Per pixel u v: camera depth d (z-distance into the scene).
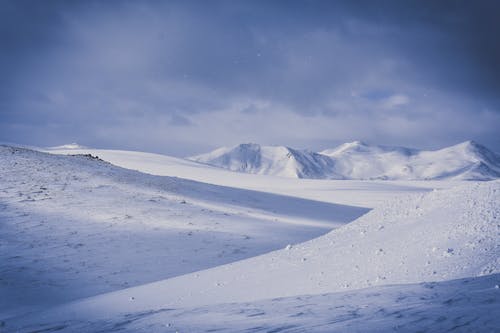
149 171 96.81
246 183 90.19
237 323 7.80
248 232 30.36
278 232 31.22
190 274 17.12
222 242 26.84
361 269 12.16
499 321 5.91
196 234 28.39
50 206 31.12
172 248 24.89
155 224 30.08
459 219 13.12
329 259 14.17
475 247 11.05
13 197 31.83
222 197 45.97
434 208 15.14
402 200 17.81
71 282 18.92
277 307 8.98
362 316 7.08
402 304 7.63
